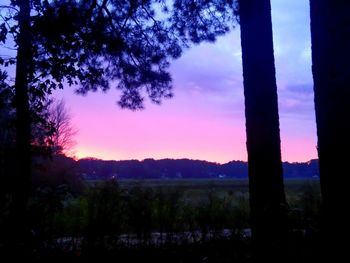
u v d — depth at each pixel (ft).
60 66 20.95
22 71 20.84
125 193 23.97
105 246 21.97
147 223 23.84
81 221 22.50
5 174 19.52
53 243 19.98
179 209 25.95
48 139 22.33
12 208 18.19
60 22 20.43
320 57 13.96
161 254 21.68
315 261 13.37
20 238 17.69
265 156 21.53
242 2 22.86
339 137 13.23
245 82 22.57
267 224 16.78
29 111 21.68
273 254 15.15
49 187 18.86
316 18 14.20
